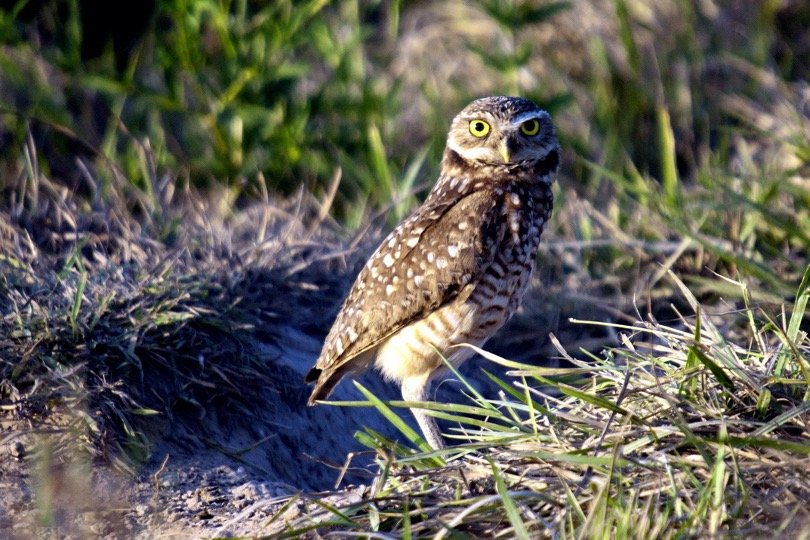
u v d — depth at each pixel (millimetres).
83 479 8078
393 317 9570
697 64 16625
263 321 10898
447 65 17125
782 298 10656
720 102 16266
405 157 15305
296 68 14266
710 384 7887
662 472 7000
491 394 11477
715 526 6418
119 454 8609
